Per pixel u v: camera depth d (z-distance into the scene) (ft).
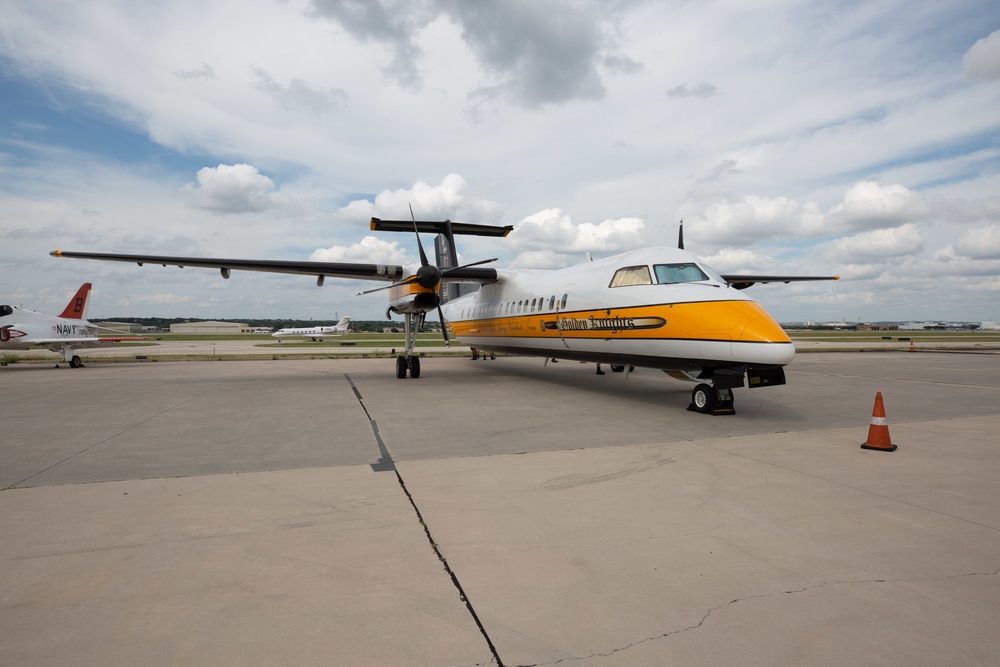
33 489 15.64
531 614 8.82
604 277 35.68
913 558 10.82
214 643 8.02
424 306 47.47
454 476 16.92
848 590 9.53
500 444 21.63
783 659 7.54
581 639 8.09
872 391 39.32
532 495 14.97
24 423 26.86
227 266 44.75
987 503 14.14
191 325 465.47
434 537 12.02
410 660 7.59
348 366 68.74
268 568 10.50
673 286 30.66
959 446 20.94
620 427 25.25
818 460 18.76
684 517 13.20
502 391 40.09
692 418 27.81
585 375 53.72
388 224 53.78
